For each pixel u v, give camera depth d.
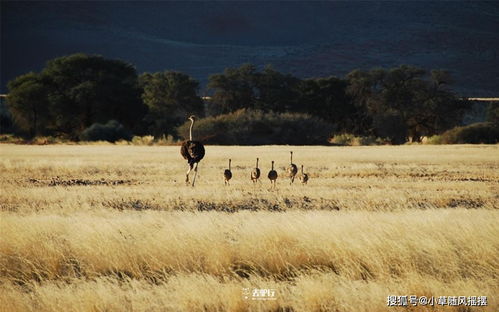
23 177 99.75
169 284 39.44
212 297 37.12
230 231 48.78
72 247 45.59
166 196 72.88
